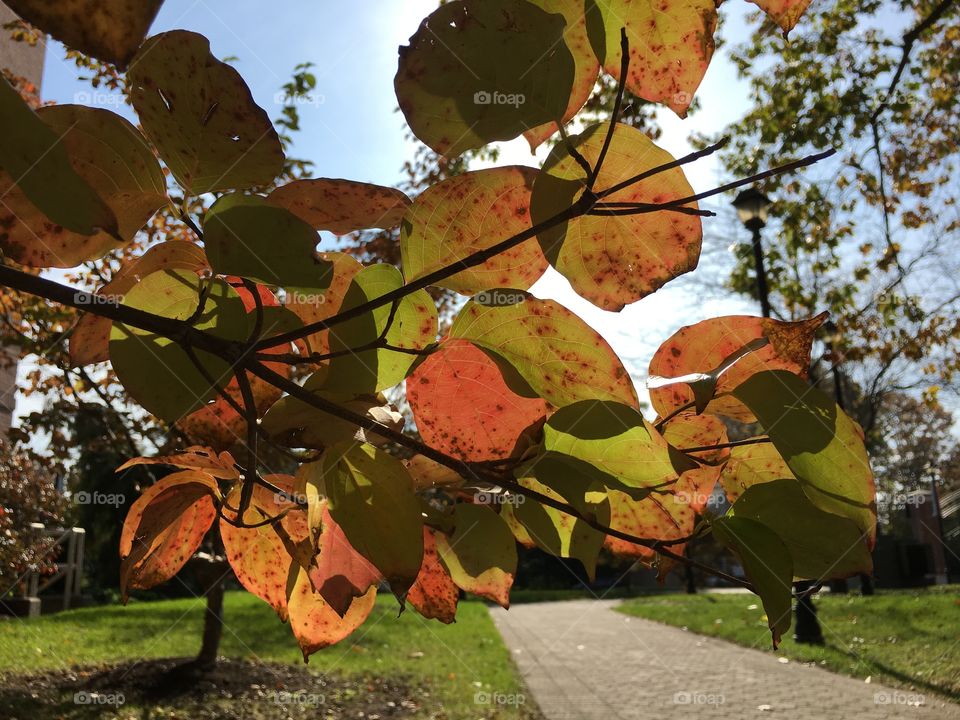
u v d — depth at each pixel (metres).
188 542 0.64
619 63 0.52
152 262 0.59
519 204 0.52
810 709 7.62
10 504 8.26
